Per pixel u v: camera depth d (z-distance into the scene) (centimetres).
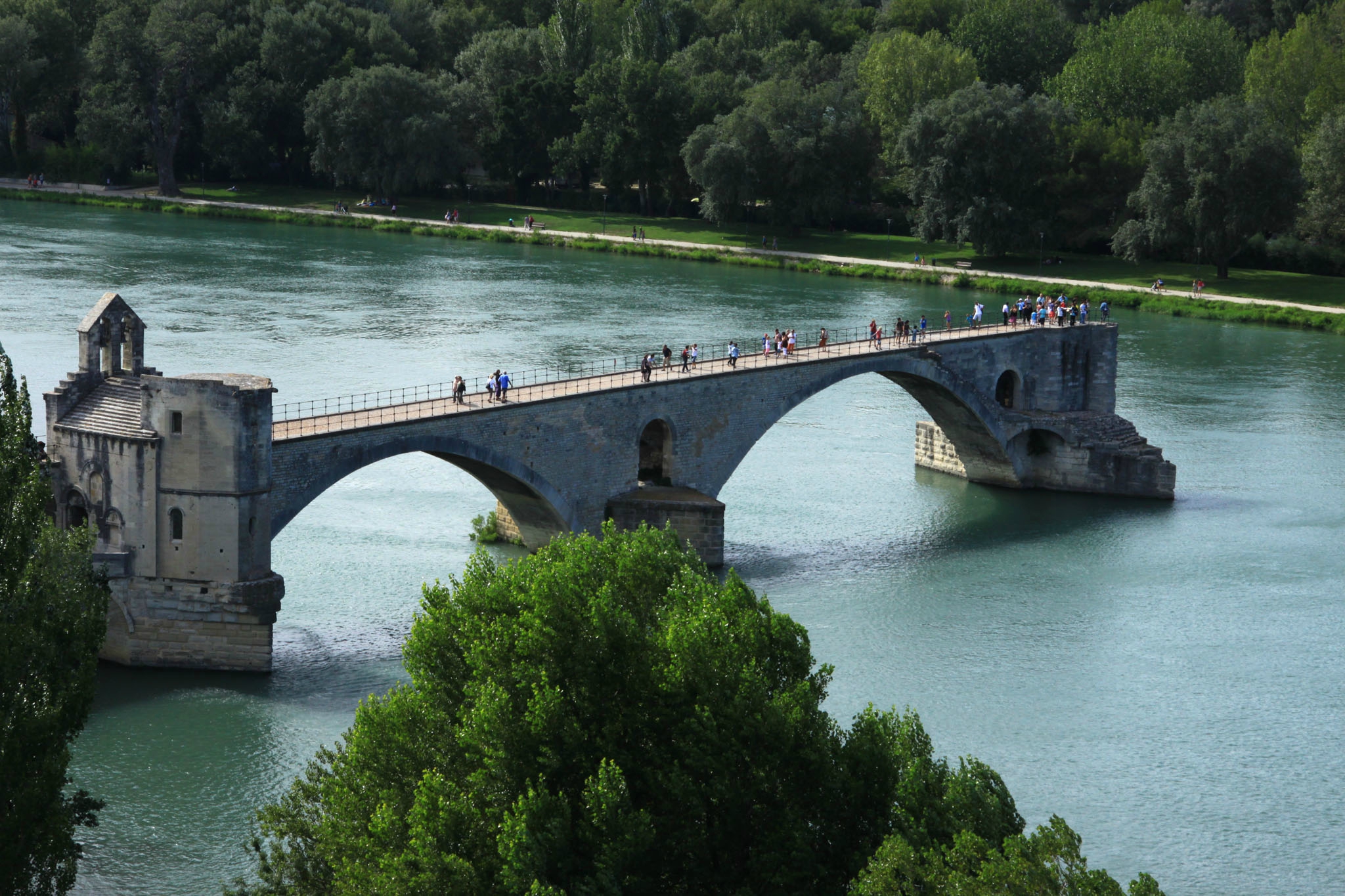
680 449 13612
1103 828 9025
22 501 6719
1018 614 12394
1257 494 16250
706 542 13125
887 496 15988
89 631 6906
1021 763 9775
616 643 6819
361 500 14600
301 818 6800
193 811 8638
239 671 10381
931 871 5691
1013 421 16325
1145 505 15900
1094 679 11100
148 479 10175
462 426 11631
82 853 7856
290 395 17475
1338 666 11494
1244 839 8956
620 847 6031
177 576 10300
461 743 6412
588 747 6550
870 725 6825
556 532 12875
